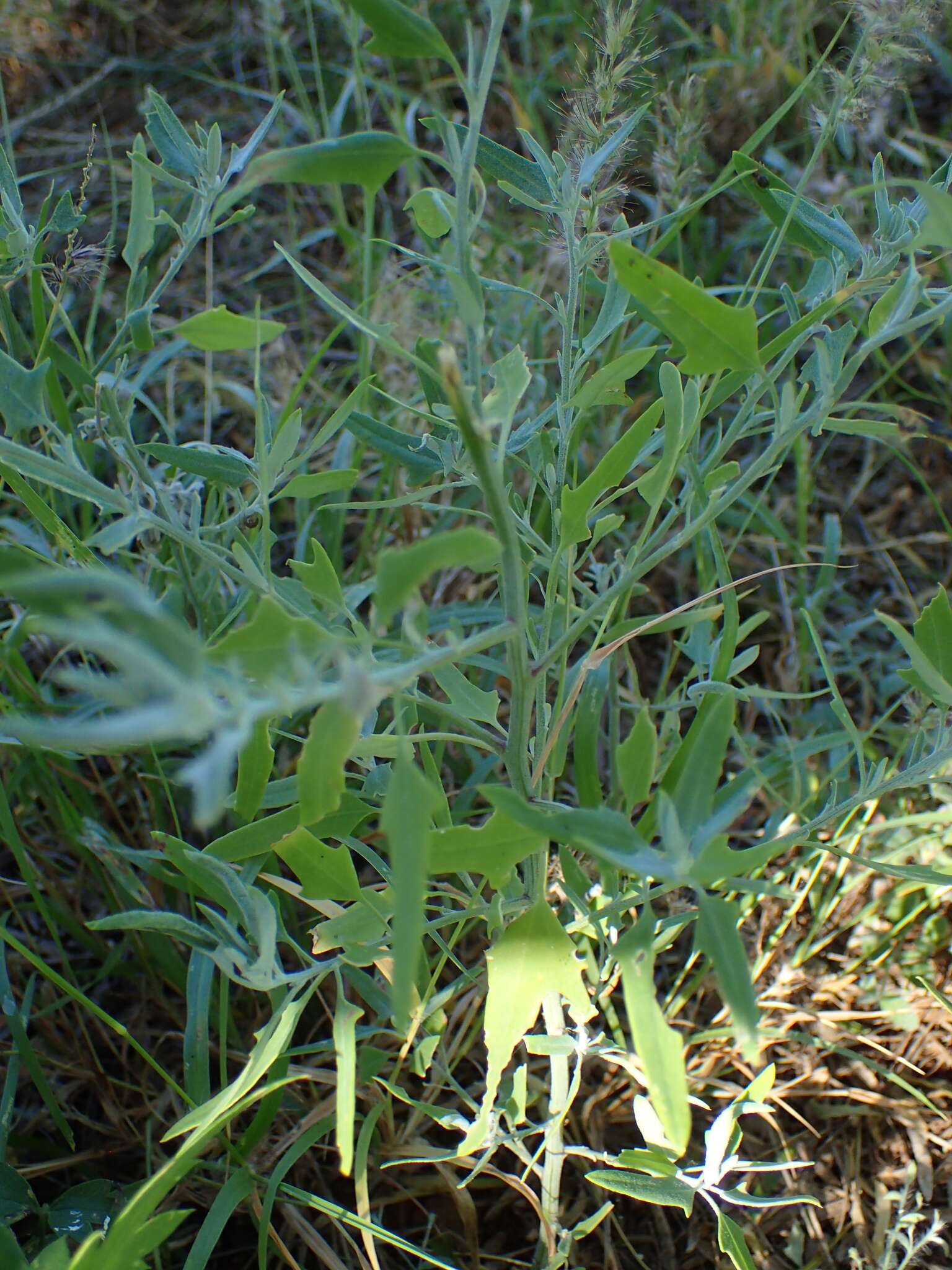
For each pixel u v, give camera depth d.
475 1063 0.69
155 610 0.27
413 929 0.29
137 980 0.74
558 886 0.64
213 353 1.12
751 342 0.36
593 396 0.45
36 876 0.72
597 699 0.60
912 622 0.95
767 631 0.99
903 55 0.47
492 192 1.18
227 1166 0.60
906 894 0.78
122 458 0.48
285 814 0.47
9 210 0.53
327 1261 0.60
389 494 0.90
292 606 0.48
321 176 0.35
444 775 0.82
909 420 0.42
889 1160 0.70
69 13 1.46
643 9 1.29
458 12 1.33
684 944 0.77
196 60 1.44
